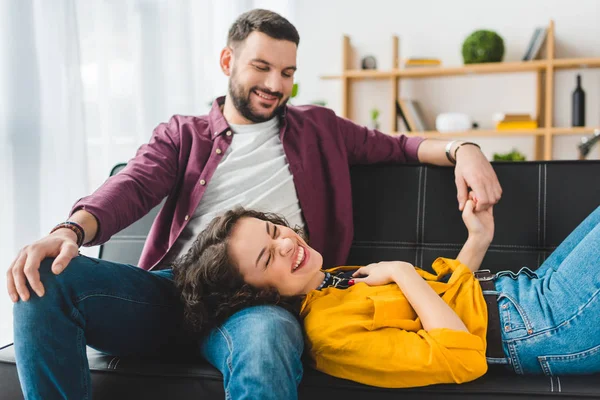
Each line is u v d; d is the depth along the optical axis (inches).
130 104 125.9
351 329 49.7
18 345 44.5
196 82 147.9
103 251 76.4
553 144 162.1
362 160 75.9
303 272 54.1
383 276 54.8
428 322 49.4
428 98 173.3
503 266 67.3
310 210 71.0
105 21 119.7
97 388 51.1
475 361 47.4
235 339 46.8
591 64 153.3
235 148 72.4
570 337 48.9
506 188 68.6
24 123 100.2
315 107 77.2
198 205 70.7
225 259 52.5
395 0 174.7
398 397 47.6
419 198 71.5
